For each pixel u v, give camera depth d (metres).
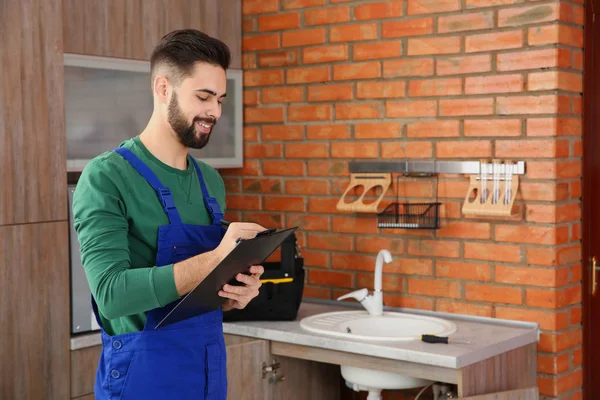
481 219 3.04
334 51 3.38
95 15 3.02
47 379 2.85
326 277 3.47
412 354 2.57
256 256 1.80
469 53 3.03
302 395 3.13
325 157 3.44
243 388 2.88
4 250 2.71
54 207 2.85
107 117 3.10
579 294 3.03
